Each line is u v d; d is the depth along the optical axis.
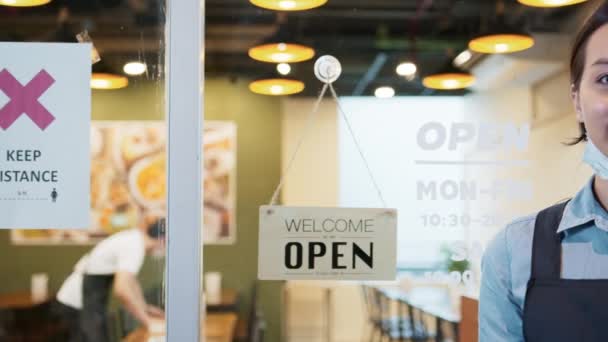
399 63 1.99
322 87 1.96
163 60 1.81
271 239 1.87
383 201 1.92
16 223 1.70
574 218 1.86
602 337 1.81
